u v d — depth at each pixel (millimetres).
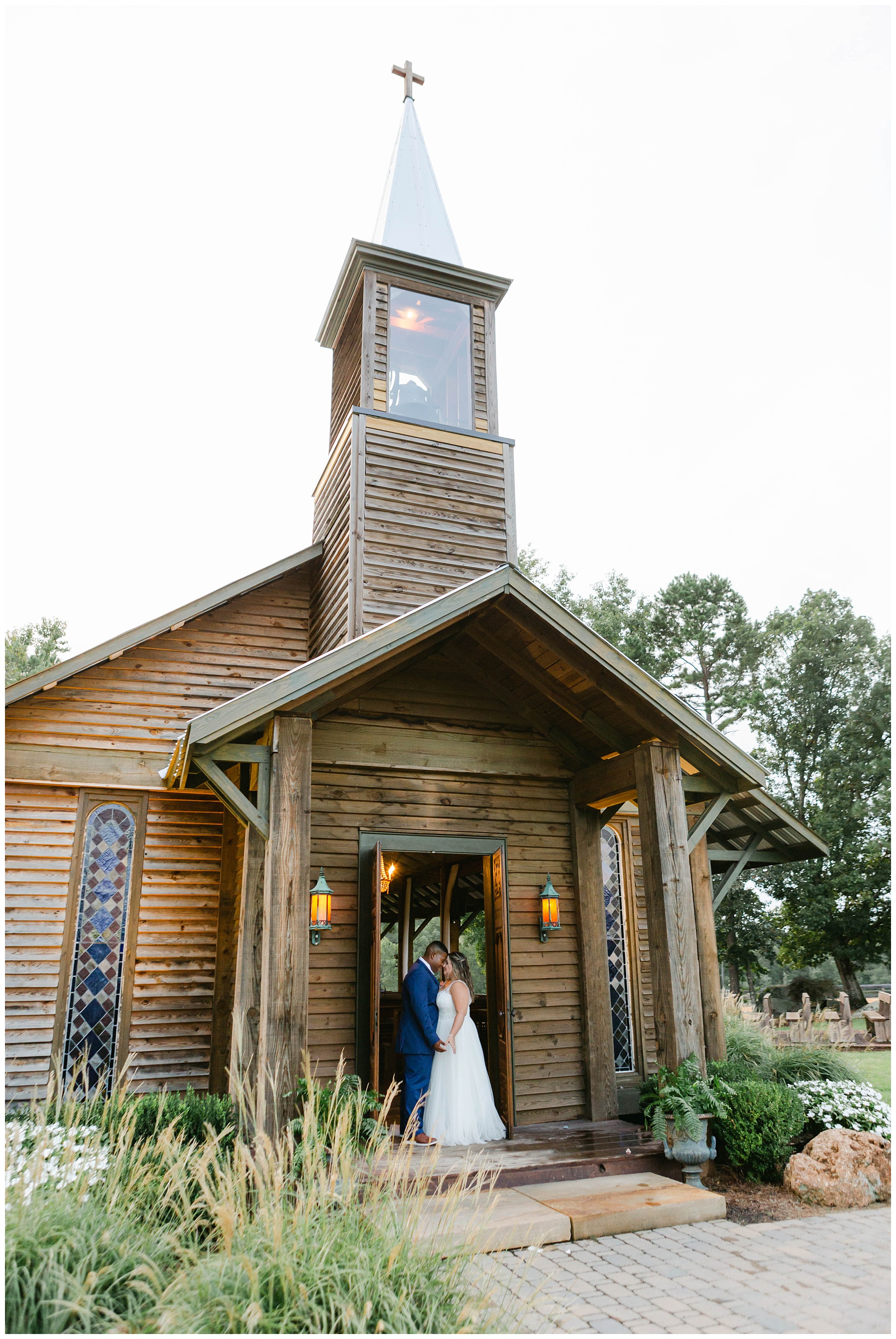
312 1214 3803
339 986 6926
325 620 9055
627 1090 8531
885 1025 16641
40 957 7352
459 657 8094
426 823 7664
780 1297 4121
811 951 24078
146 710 8305
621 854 9344
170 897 7887
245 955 6332
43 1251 3455
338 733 7457
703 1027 7445
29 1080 7051
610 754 8141
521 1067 7531
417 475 9117
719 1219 5488
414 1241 3779
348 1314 3113
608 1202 5371
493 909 7699
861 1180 5891
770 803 8047
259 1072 5441
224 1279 3338
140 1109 5512
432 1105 6801
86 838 7812
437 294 10086
